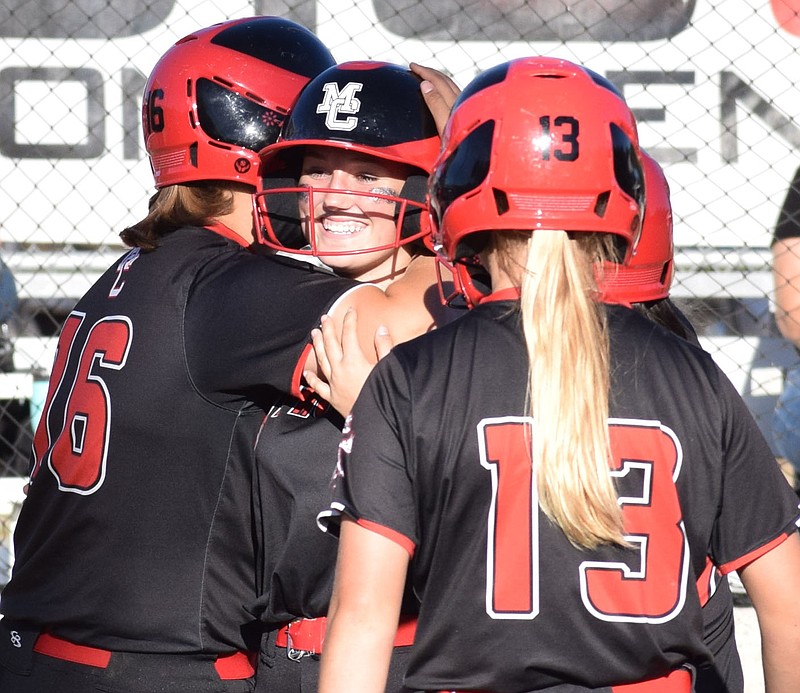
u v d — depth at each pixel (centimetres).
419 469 622
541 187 634
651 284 813
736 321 1639
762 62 1577
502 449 614
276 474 791
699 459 625
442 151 684
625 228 650
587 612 606
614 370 629
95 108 1633
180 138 897
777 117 1584
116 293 855
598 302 648
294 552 785
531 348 620
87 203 1653
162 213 901
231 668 819
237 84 896
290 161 910
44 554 823
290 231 923
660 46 1584
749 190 1602
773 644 657
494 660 609
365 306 796
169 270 837
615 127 650
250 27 936
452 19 1600
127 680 790
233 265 828
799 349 1627
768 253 1609
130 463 799
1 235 1659
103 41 1620
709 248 1619
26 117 1631
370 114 840
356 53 1609
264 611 802
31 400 1703
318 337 764
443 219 676
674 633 615
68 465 819
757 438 645
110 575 794
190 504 798
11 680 827
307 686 805
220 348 788
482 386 624
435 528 624
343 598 622
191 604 793
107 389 811
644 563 612
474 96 668
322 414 796
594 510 596
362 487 628
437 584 623
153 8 1614
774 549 645
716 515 646
